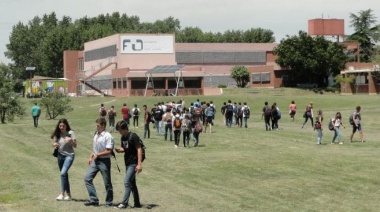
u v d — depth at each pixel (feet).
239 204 70.69
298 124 205.67
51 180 85.40
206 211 64.75
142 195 74.74
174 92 403.34
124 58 451.53
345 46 468.75
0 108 230.27
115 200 69.92
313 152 124.47
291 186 85.56
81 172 97.50
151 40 456.04
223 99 338.34
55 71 642.22
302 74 449.06
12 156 115.96
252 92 414.00
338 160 110.93
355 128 146.20
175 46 483.10
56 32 644.69
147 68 454.81
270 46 505.66
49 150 130.41
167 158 117.60
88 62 510.58
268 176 94.89
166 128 154.20
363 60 551.59
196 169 102.83
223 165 106.93
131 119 230.89
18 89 480.64
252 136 162.50
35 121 196.65
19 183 81.66
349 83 412.16
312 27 511.40
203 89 414.00
